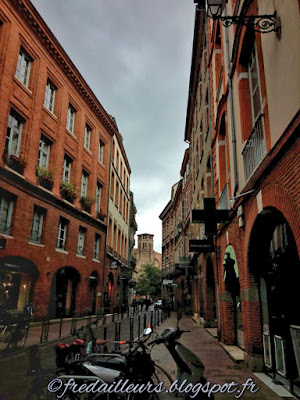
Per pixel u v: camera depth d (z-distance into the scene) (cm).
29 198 1648
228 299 1094
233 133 897
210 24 1533
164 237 5638
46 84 1945
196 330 1600
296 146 440
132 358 462
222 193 1086
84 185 2498
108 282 2891
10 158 1541
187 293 3152
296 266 570
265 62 591
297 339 558
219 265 1176
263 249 739
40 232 1789
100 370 454
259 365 718
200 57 2012
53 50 1973
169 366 761
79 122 2366
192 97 2466
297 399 531
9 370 702
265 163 552
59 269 1916
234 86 904
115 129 3150
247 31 723
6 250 1462
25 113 1694
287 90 484
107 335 1323
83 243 2347
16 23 1642
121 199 3731
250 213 703
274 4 533
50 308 1806
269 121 571
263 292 736
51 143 1986
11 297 1556
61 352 507
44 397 451
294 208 449
